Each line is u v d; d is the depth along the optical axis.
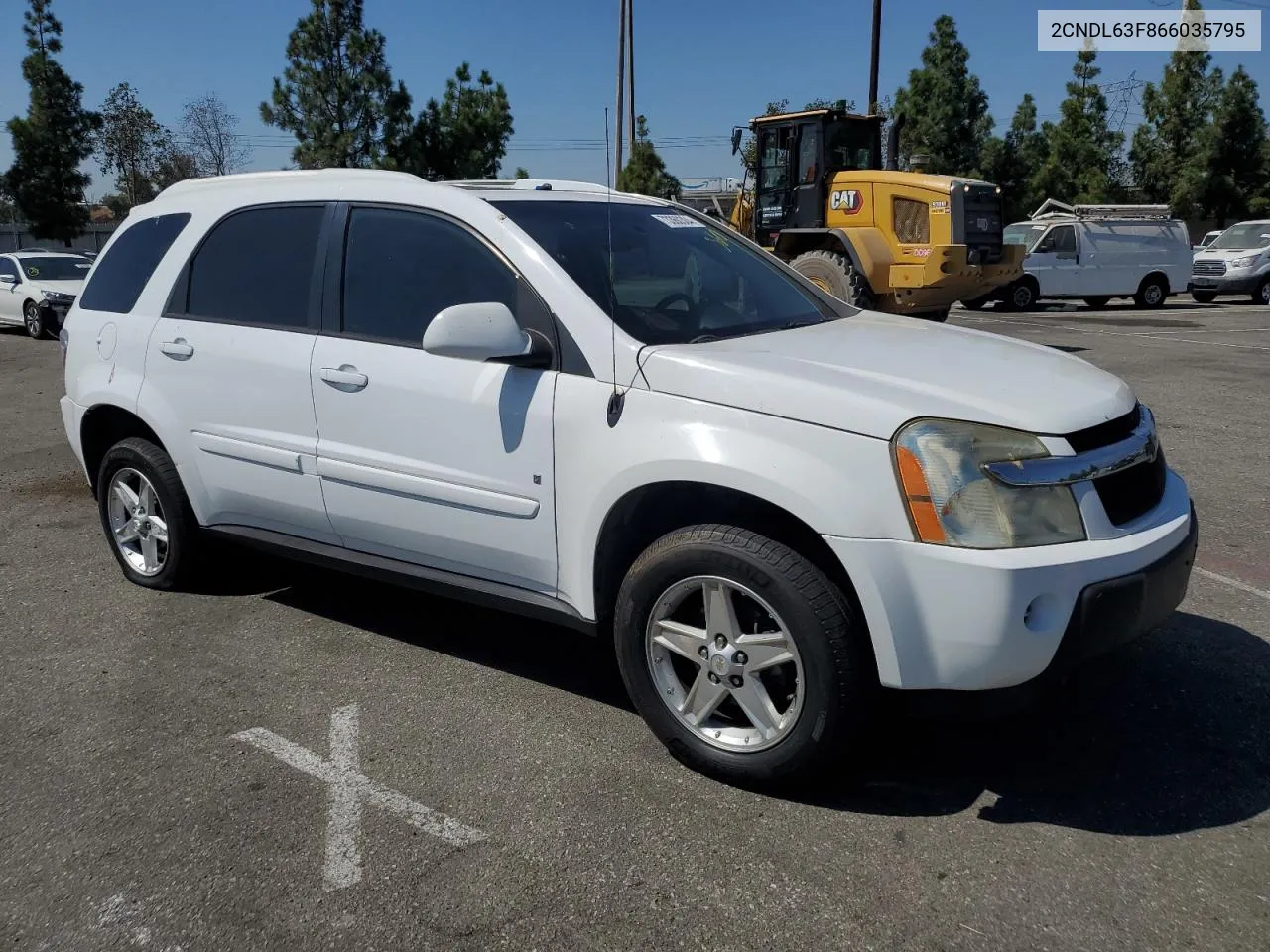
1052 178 35.50
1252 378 11.17
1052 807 3.13
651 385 3.25
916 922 2.63
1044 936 2.57
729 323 3.78
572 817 3.13
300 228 4.26
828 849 2.94
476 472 3.64
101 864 2.94
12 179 33.50
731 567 3.08
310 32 25.06
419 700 3.92
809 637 2.97
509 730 3.68
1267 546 5.45
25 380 12.52
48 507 6.76
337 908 2.74
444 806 3.20
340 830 3.08
